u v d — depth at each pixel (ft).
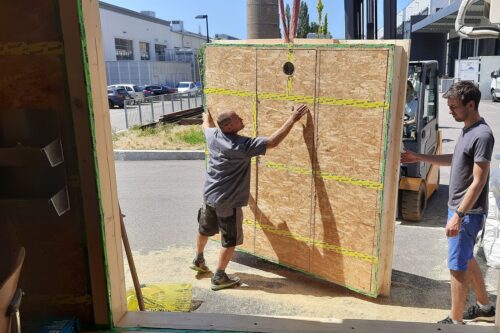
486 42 118.11
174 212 22.31
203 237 14.48
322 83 12.64
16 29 6.47
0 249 4.88
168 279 14.67
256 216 15.07
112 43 156.35
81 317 7.46
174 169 32.60
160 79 162.61
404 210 20.12
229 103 14.82
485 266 15.20
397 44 11.74
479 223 10.20
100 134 7.07
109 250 7.43
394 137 12.09
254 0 25.07
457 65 90.89
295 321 7.69
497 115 60.18
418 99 19.22
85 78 6.50
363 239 12.66
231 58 14.48
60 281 7.36
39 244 7.23
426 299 13.26
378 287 12.84
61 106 6.64
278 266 15.71
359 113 12.12
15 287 4.80
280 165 14.10
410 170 19.83
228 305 12.91
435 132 22.53
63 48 6.45
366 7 22.09
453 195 10.43
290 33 13.47
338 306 12.82
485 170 9.65
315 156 13.20
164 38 198.80
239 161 12.89
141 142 40.83
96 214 7.00
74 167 6.86
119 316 7.86
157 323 7.69
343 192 12.84
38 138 6.63
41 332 6.95
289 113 13.44
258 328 7.48
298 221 13.99
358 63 11.89
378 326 7.52
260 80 13.91
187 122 53.67
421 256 16.58
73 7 6.29
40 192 6.56
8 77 6.59
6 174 6.49
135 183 28.45
